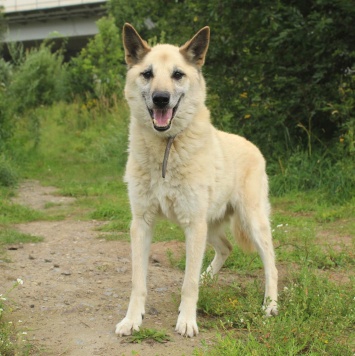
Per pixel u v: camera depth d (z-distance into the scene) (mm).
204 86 4301
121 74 19781
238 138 4777
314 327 3398
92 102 19641
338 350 3188
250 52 10078
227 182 4320
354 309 3742
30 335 3613
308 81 9703
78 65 21500
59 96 22188
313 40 9188
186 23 10727
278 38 8977
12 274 5039
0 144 12734
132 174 3949
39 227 7398
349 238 6336
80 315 4020
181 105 3977
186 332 3609
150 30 19141
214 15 9555
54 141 17500
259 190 4652
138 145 3928
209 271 4914
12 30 35688
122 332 3607
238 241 4715
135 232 3932
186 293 3779
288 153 9609
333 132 9852
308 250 5484
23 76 21812
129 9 19844
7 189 10188
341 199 8219
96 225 7535
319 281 4199
